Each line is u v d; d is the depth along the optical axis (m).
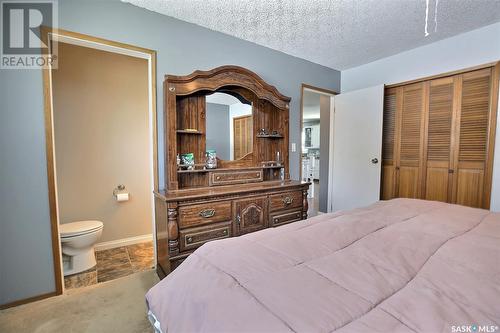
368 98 3.33
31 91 1.76
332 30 2.54
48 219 1.86
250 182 2.69
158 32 2.22
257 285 0.77
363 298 0.69
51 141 1.84
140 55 2.21
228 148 2.66
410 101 3.07
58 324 1.59
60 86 2.69
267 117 2.90
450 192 2.74
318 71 3.54
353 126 3.53
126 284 2.11
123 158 3.07
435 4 2.09
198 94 2.46
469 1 2.05
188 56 2.39
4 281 1.74
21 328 1.56
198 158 2.48
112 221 3.02
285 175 2.92
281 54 3.10
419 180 3.00
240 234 2.22
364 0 2.03
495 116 2.42
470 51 2.58
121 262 2.60
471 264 0.86
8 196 1.72
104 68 2.92
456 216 1.44
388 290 0.73
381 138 3.19
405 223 1.32
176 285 0.91
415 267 0.86
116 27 2.03
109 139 2.98
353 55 3.23
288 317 0.63
